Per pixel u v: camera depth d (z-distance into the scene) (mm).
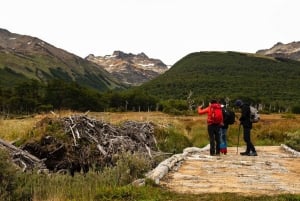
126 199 8547
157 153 17172
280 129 31281
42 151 15242
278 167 13492
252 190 9570
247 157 16328
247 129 17016
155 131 21500
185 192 9234
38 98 108375
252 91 178500
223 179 10961
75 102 106000
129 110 111250
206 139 26125
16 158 13031
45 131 16016
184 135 24344
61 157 15180
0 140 13430
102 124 17000
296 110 116062
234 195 8914
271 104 131875
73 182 10164
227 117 17547
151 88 195500
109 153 15273
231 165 13727
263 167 13422
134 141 17328
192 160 14977
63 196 8867
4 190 8805
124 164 11555
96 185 9680
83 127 16047
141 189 9109
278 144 27625
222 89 182000
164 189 9547
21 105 98125
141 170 12000
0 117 30688
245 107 17094
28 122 21531
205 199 8523
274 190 9594
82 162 14977
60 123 16359
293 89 191500
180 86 191250
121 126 18766
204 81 196125
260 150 20141
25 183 9727
